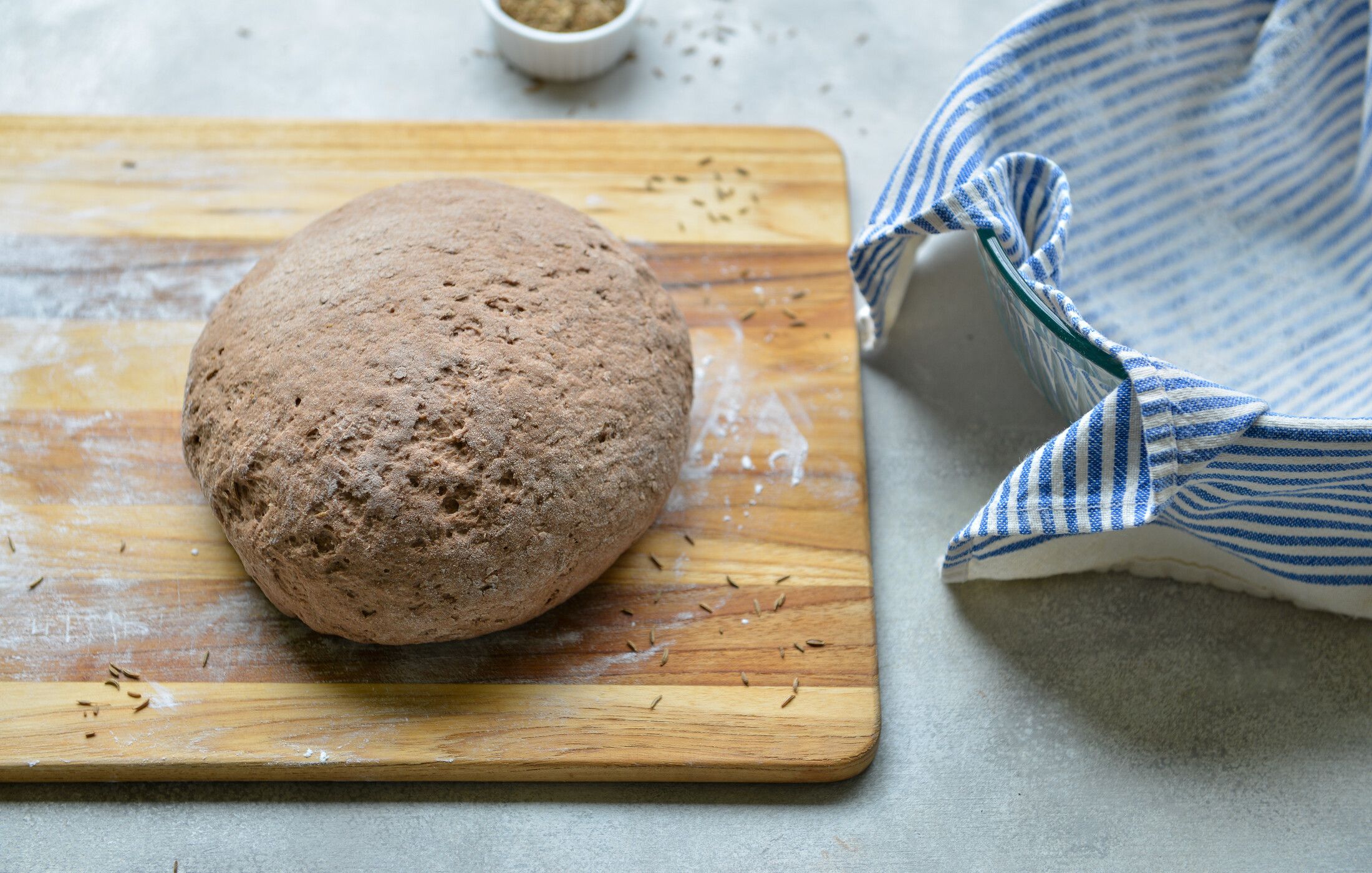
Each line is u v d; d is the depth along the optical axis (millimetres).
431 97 850
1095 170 748
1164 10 736
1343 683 689
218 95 846
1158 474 622
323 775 652
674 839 652
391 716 659
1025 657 693
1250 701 685
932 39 887
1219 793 666
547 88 856
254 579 668
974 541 684
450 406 634
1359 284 751
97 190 781
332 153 798
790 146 809
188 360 740
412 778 657
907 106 859
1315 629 702
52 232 769
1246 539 680
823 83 866
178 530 698
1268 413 618
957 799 664
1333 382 724
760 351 750
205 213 778
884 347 771
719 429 729
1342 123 770
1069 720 681
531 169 796
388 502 626
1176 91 756
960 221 673
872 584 696
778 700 668
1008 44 712
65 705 659
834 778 663
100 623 677
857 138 843
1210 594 710
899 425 750
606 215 783
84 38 863
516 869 644
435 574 633
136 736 652
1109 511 640
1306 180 769
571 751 654
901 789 666
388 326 646
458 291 656
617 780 662
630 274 692
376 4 889
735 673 673
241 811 652
